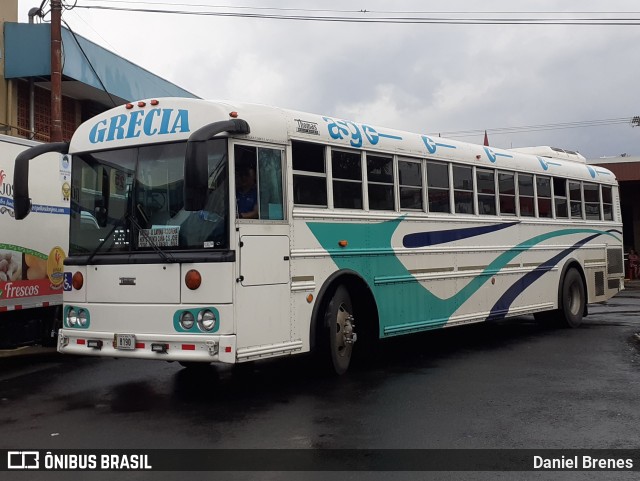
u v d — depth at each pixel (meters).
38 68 16.00
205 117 7.16
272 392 7.82
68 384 8.55
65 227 10.50
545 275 12.70
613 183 15.18
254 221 7.26
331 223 8.36
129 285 7.27
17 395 7.93
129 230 7.40
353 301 9.12
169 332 7.03
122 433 6.20
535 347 11.14
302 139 8.02
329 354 8.34
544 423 6.49
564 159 14.01
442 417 6.68
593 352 10.59
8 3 16.72
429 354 10.47
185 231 7.12
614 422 6.53
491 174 11.43
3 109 16.19
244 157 7.26
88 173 7.84
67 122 18.38
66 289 7.75
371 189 9.09
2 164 9.27
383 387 8.04
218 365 9.65
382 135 9.30
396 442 5.86
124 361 10.23
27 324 10.03
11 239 9.43
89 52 16.91
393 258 9.35
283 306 7.60
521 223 12.02
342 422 6.50
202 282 6.91
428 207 10.02
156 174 7.37
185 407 7.16
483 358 10.09
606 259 14.68
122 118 7.69
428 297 9.98
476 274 10.93
